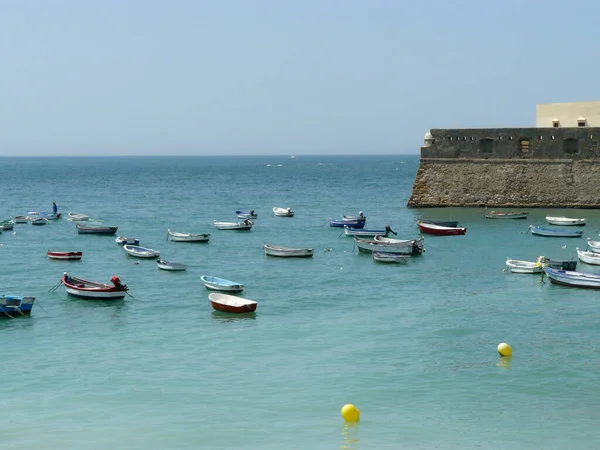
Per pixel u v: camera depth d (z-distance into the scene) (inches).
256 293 2436.0
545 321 2039.9
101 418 1411.2
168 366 1697.8
